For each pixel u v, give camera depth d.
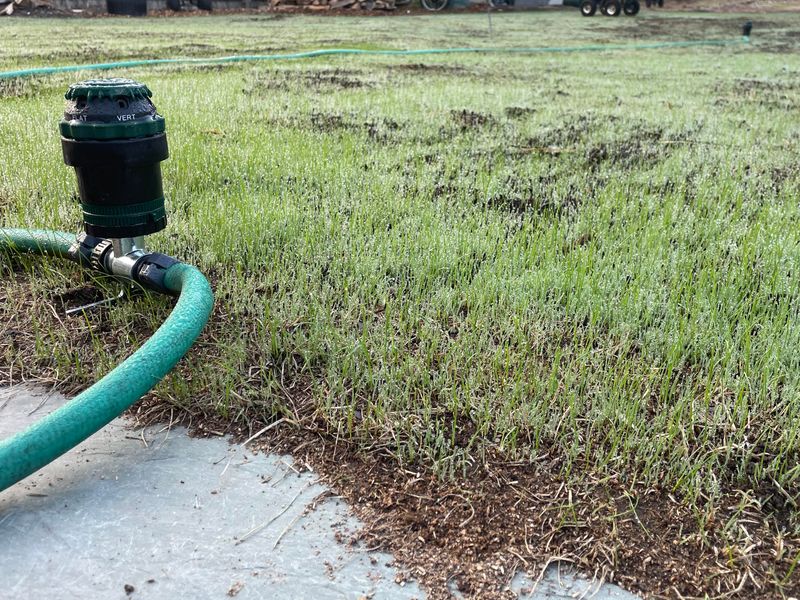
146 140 2.24
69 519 1.67
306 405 2.12
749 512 1.78
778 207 3.80
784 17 25.98
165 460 1.88
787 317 2.62
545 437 2.02
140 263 2.49
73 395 2.15
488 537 1.67
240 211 3.40
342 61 10.92
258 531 1.66
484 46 14.43
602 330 2.61
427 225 3.40
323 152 4.57
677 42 16.45
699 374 2.25
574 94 7.93
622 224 3.58
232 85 7.59
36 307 2.62
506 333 2.54
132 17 22.16
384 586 1.52
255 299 2.69
